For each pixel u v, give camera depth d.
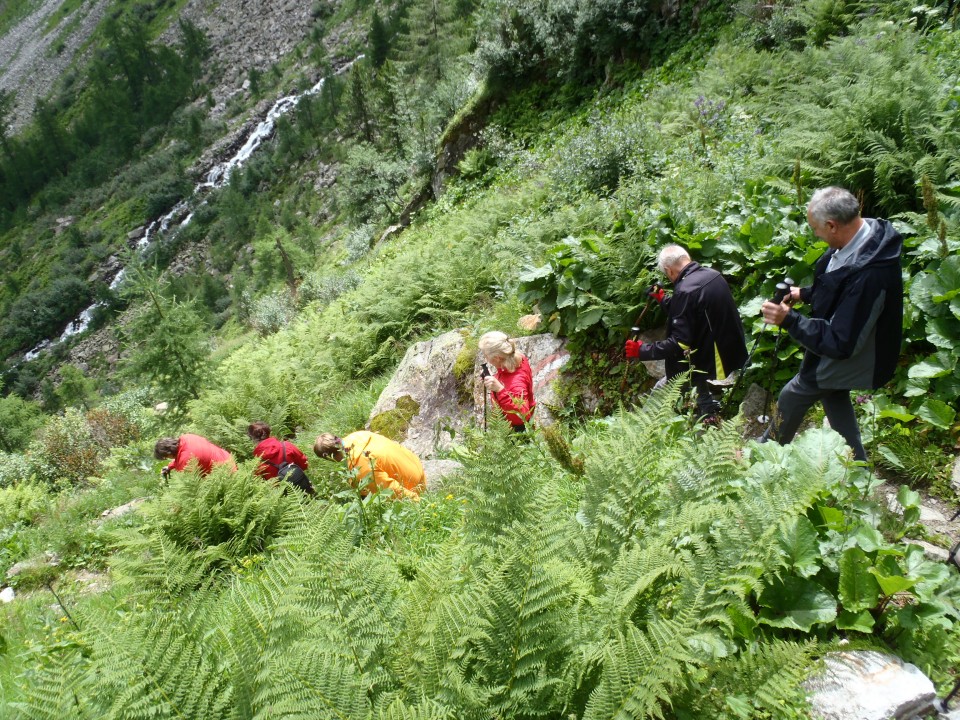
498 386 4.68
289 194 97.12
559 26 18.48
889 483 3.98
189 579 2.96
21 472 16.88
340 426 9.13
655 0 16.59
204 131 123.31
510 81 20.61
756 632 2.44
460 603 1.98
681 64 15.33
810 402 3.72
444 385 7.79
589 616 2.11
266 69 129.88
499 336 5.28
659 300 5.09
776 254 5.27
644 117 12.12
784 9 12.48
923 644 2.44
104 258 113.62
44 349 104.44
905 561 2.64
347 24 123.44
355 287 20.22
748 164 7.35
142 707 1.81
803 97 8.15
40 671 2.57
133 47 142.75
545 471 3.95
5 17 196.12
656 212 6.50
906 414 4.12
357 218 36.25
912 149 5.52
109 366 94.12
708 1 15.59
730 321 4.49
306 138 101.62
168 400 14.00
